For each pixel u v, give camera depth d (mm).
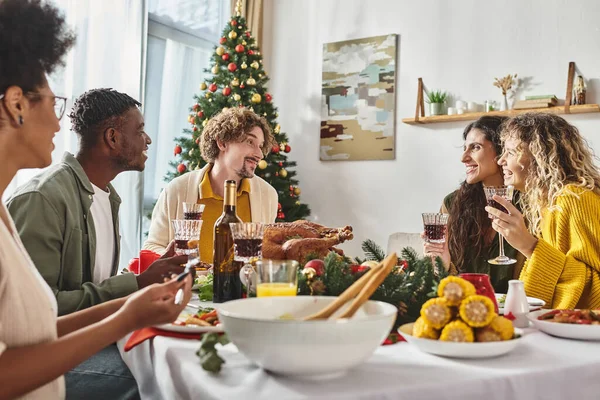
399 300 1220
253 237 1442
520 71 4480
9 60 1006
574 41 4301
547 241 1887
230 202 1591
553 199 1917
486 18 4633
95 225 1971
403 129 4945
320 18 5387
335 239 1704
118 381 1541
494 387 895
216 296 1571
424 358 1010
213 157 2807
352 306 931
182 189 2775
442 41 4805
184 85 5223
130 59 4410
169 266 1651
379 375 905
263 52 5602
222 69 4762
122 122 1945
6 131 1029
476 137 2568
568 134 2068
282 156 4809
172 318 1000
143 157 2016
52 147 1100
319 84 5355
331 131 5254
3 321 929
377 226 5027
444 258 2092
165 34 5023
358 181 5133
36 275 1065
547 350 1063
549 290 1671
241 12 5434
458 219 2516
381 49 5043
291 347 833
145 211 4895
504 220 1767
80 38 4062
